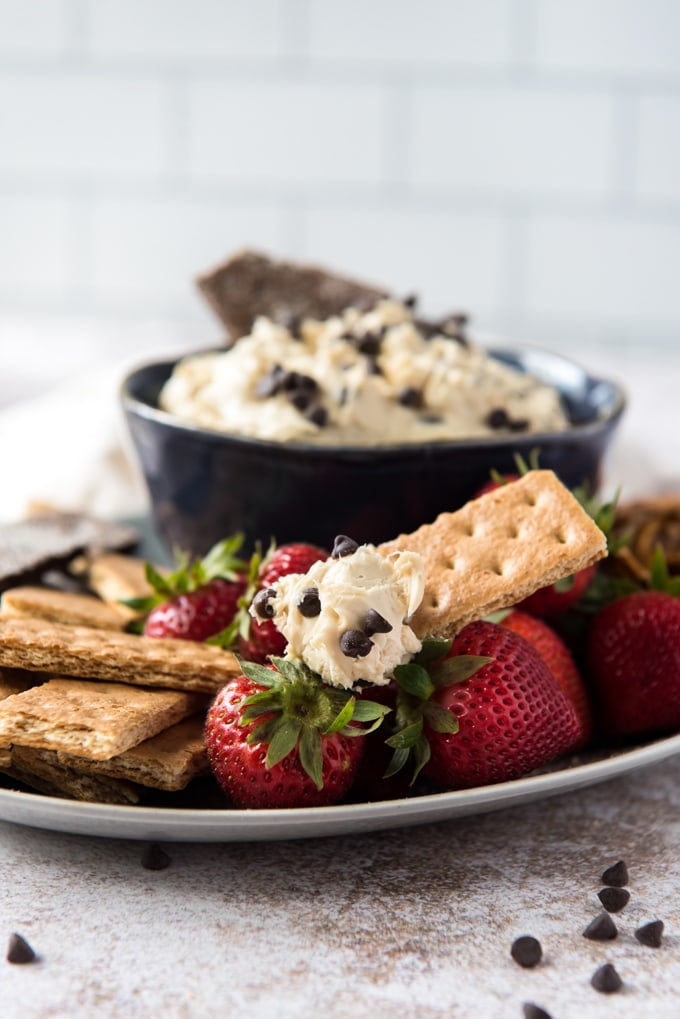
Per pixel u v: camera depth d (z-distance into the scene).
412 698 0.47
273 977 0.40
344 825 0.44
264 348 0.72
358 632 0.45
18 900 0.44
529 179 1.52
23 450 0.98
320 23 1.49
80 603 0.62
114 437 0.94
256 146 1.54
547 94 1.49
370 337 0.71
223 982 0.40
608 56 1.47
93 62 1.53
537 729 0.47
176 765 0.46
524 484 0.52
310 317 0.80
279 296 0.80
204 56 1.51
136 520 0.84
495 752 0.46
